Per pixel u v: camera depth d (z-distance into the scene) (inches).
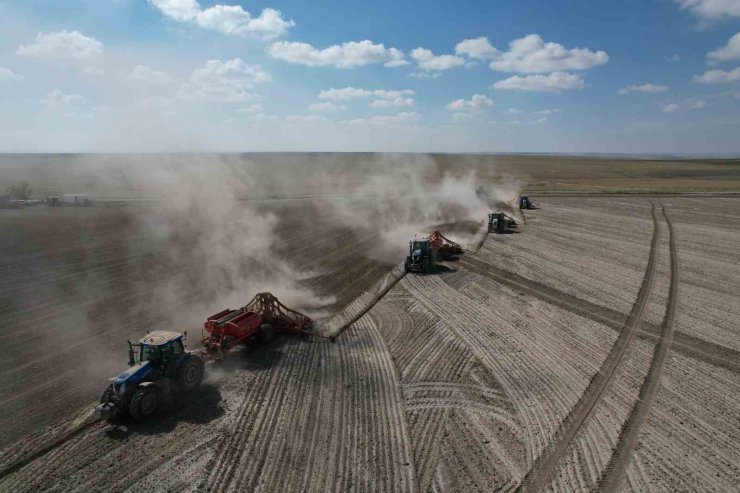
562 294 1107.3
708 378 709.3
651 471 498.9
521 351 796.0
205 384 674.8
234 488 463.2
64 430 563.8
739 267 1349.7
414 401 632.4
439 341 834.2
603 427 579.2
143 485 469.1
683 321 939.3
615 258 1462.8
